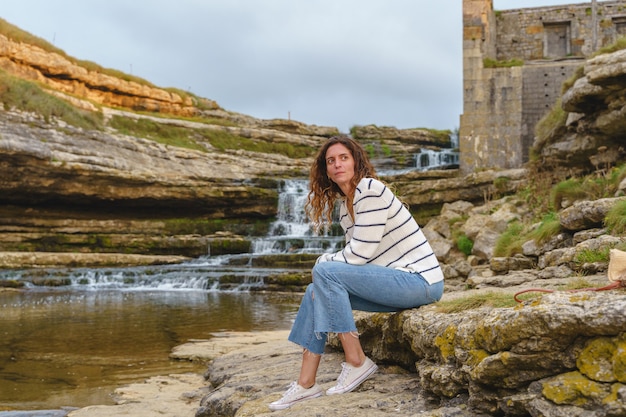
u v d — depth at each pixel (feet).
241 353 22.27
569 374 8.50
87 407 17.01
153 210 92.02
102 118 99.45
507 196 68.23
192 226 87.04
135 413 16.26
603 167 51.44
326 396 12.29
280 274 58.80
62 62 103.60
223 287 59.36
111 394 19.06
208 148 109.09
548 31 95.96
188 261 74.43
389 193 12.44
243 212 93.71
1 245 73.87
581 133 53.01
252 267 68.74
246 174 101.81
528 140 84.89
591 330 8.21
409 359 13.62
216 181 94.27
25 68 98.68
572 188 43.65
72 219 84.69
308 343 12.34
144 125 105.29
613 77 45.09
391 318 13.56
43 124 80.43
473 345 10.07
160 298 51.24
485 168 83.46
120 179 83.51
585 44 93.50
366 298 12.51
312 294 12.44
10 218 79.41
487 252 47.62
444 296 15.53
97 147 84.89
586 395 8.11
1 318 38.19
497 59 96.37
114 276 62.08
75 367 23.53
